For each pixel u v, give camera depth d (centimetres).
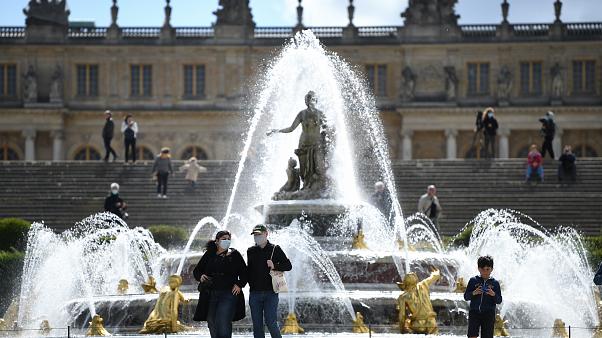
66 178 7925
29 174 8012
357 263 3959
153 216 7138
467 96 12219
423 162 8175
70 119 12300
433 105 12106
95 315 3522
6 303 5291
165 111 12288
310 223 4275
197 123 12350
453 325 3631
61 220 7081
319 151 4362
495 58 12219
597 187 7606
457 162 8169
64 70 12344
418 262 4066
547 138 8450
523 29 12194
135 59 12381
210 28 12419
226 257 2997
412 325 3531
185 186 7669
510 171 8019
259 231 3003
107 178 7925
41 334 3666
